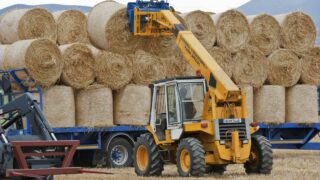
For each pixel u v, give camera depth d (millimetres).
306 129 24875
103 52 21188
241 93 17562
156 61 21906
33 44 19750
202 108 17938
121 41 21484
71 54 20609
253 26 23703
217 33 23031
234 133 17297
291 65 24062
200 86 18047
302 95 24312
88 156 22234
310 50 24469
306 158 23359
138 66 21672
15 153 12188
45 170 12195
